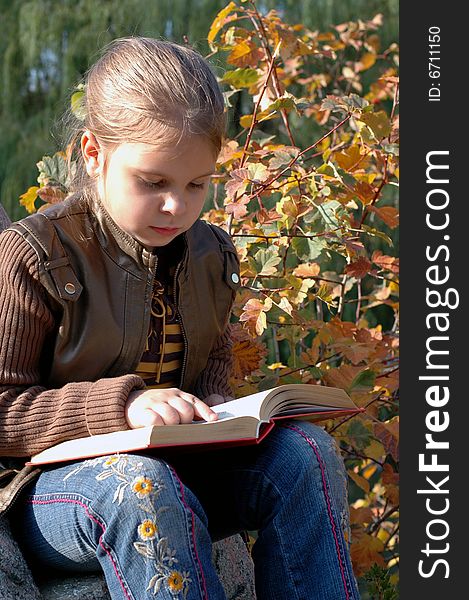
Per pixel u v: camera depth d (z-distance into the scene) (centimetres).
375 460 248
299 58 366
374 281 362
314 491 144
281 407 148
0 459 154
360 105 230
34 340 151
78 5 516
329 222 228
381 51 487
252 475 149
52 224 156
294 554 143
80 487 135
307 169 249
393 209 237
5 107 525
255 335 219
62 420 143
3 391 148
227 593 177
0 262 152
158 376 165
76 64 503
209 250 175
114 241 159
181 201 148
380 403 259
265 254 224
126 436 134
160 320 165
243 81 253
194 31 489
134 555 129
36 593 140
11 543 142
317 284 279
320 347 261
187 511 132
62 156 237
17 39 530
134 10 504
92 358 156
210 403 169
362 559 237
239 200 225
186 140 145
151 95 146
